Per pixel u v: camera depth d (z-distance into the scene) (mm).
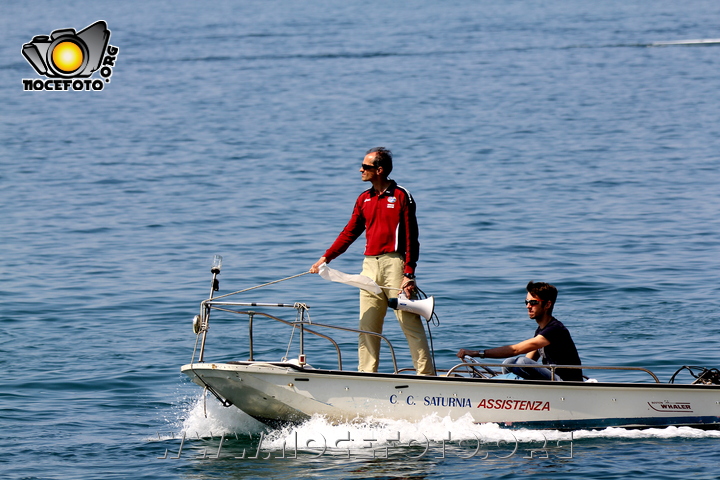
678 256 59031
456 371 32719
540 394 29484
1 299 50625
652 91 167000
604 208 76000
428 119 143125
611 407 29891
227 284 54281
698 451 28000
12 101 182500
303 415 28953
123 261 60406
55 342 42281
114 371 37781
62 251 63594
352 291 52125
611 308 47406
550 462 26953
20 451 28453
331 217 74562
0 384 35812
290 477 25969
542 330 30422
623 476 25688
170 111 162875
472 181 90875
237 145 122375
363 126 137875
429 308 30016
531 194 83000
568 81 187375
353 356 39938
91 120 153125
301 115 153125
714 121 128375
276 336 43469
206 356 40031
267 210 78188
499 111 149500
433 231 68500
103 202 83500
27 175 99938
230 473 26406
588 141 116000
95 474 26422
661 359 38688
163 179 96438
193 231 70125
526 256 59938
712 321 44281
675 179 88500
